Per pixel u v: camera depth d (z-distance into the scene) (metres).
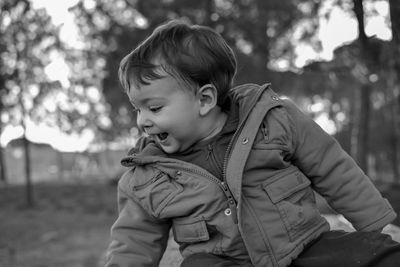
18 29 10.42
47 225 9.08
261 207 1.35
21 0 10.12
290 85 10.86
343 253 1.29
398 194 6.22
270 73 10.33
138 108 1.37
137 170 1.46
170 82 1.33
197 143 1.43
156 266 1.47
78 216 10.12
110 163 23.80
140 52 1.36
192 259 1.37
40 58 10.97
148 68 1.33
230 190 1.35
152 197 1.41
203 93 1.37
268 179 1.38
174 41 1.36
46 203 11.80
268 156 1.38
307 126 1.47
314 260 1.30
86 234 8.12
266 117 1.43
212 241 1.38
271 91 1.50
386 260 1.23
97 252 6.64
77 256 6.41
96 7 10.44
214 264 1.33
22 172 26.52
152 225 1.45
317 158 1.46
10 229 8.56
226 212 1.35
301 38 7.86
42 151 28.64
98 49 10.82
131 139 16.62
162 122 1.34
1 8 10.13
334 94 12.95
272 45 10.38
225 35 10.16
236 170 1.34
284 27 9.99
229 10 10.39
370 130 16.22
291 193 1.38
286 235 1.33
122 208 1.48
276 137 1.41
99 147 23.67
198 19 10.30
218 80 1.39
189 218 1.37
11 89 10.92
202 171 1.38
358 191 1.46
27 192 11.54
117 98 11.64
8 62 10.69
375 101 14.95
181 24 1.44
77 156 25.11
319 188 1.50
